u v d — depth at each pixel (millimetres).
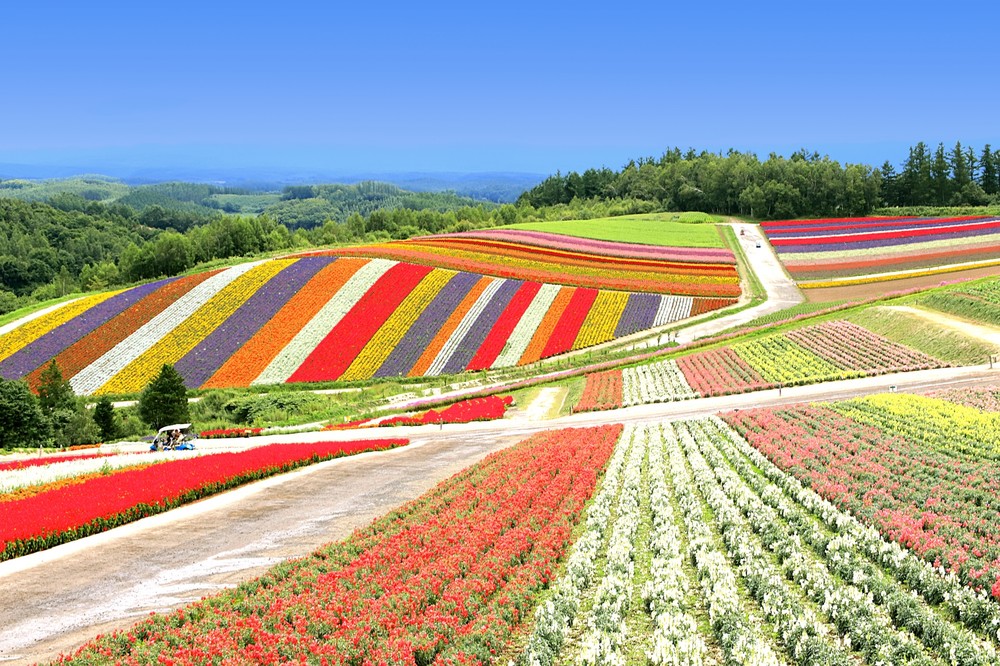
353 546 21281
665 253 109500
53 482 29938
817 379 55125
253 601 17234
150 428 56312
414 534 22172
